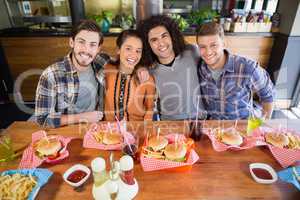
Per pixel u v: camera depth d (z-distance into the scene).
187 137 1.18
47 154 1.02
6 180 0.86
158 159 1.00
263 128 1.24
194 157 1.00
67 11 3.13
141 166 1.00
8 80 3.18
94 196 0.82
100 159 0.81
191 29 2.96
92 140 1.15
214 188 0.89
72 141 1.16
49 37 2.88
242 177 0.94
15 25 3.20
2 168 0.98
